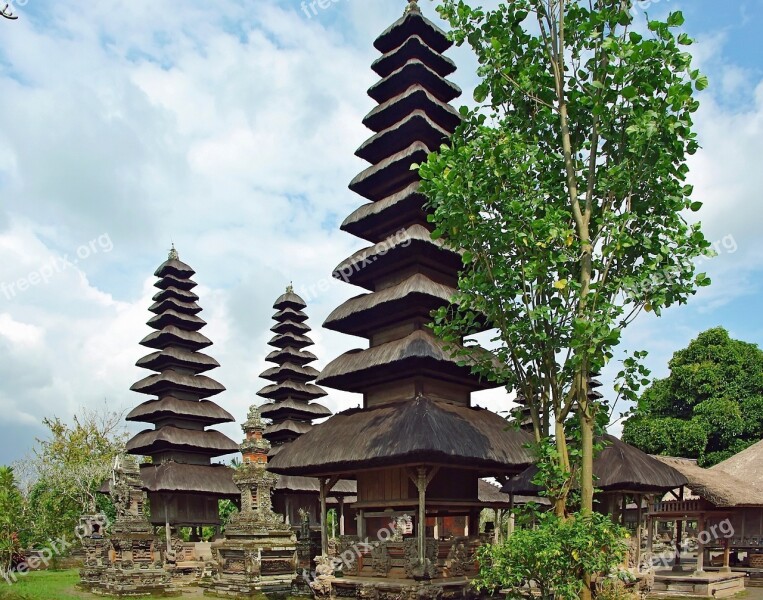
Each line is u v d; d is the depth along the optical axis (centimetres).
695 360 5253
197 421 4572
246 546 2573
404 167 2641
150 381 4566
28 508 4350
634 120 1582
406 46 2783
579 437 1666
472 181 1692
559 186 1773
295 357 5159
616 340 1538
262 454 2784
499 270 1678
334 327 2712
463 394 2598
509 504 2909
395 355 2300
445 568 2142
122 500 3112
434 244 2467
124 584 2833
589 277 1638
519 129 1859
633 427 4994
